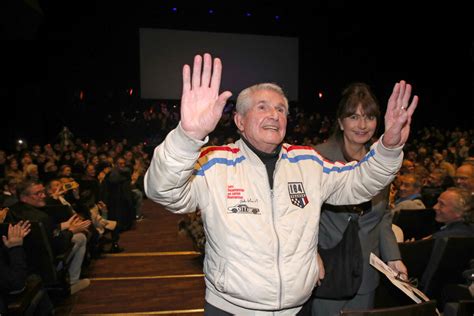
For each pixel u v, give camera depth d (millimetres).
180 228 4738
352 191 1294
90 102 14289
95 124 14273
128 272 4117
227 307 1178
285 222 1159
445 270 2074
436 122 14156
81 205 4328
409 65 14156
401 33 13953
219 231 1123
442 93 13836
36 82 12586
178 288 3662
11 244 2293
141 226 6395
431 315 1205
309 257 1178
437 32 13062
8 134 11633
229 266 1114
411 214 3057
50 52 12891
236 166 1189
